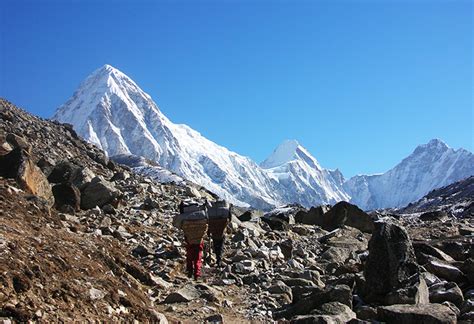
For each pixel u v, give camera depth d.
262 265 16.72
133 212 22.95
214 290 13.29
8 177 17.44
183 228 14.93
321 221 29.59
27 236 10.85
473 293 12.84
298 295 13.67
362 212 28.88
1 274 8.48
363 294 12.70
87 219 18.50
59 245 11.38
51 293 8.92
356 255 19.81
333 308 11.41
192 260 14.88
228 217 16.59
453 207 58.97
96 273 10.94
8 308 7.90
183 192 32.72
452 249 17.84
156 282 13.25
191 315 11.39
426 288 12.49
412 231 27.61
